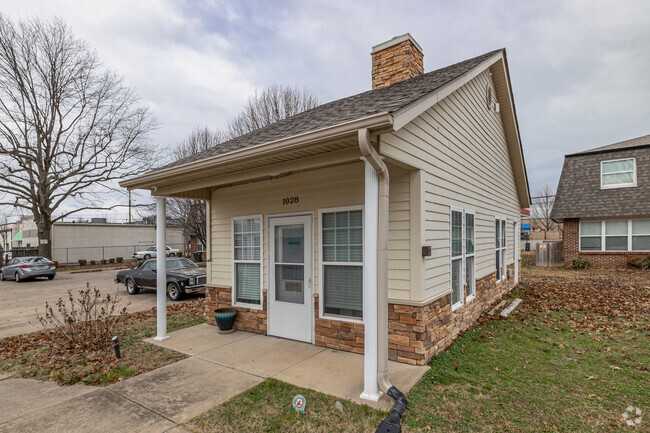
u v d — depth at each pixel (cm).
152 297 1155
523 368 445
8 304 1062
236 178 505
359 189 502
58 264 2566
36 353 548
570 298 898
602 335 581
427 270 472
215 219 712
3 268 1772
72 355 530
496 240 916
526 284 1155
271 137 482
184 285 1048
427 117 491
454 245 596
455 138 604
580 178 1648
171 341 591
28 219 3822
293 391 387
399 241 470
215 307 705
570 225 1625
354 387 392
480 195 753
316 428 313
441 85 464
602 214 1519
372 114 339
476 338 574
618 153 1592
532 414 331
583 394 372
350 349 510
